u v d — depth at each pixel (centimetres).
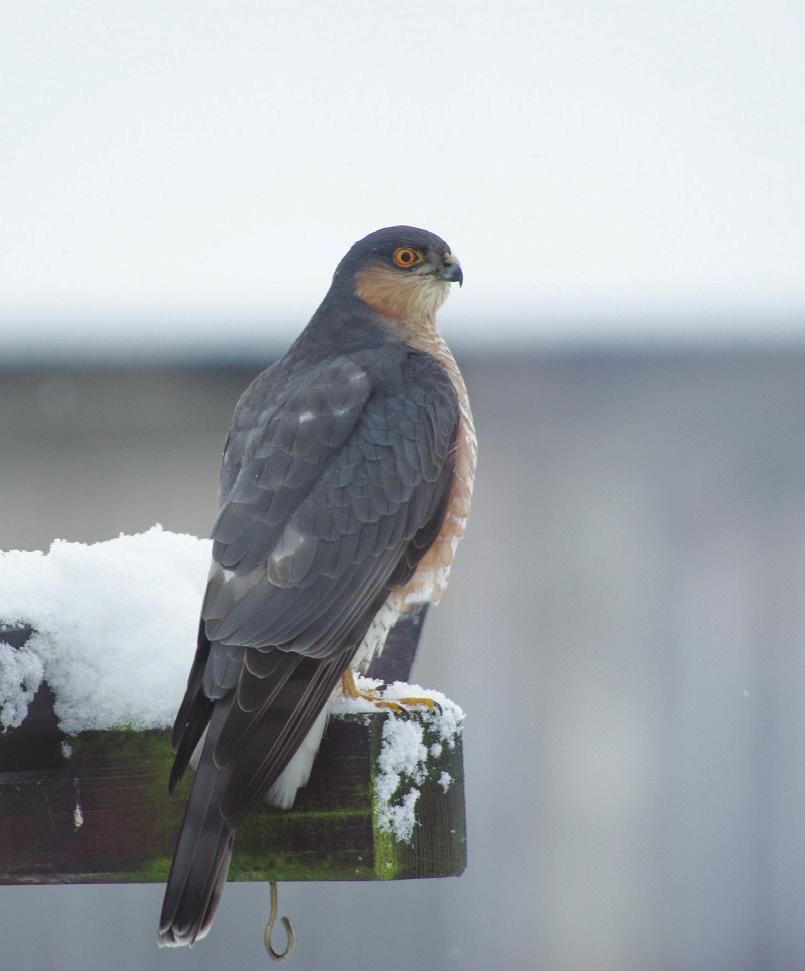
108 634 614
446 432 760
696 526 1250
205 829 558
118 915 1116
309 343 846
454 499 766
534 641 1239
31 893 1116
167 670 613
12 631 589
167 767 605
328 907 1151
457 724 619
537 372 1266
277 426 711
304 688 612
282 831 605
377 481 708
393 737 607
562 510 1253
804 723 1222
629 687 1230
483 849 1206
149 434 1263
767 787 1216
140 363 1263
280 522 669
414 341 859
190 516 1255
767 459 1252
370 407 736
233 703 587
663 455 1255
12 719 588
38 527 1248
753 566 1244
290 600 645
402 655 830
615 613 1241
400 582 723
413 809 607
